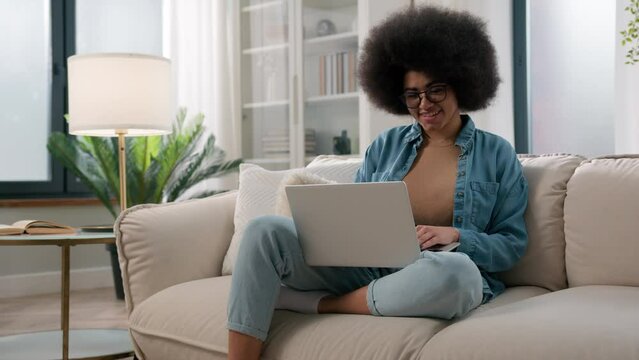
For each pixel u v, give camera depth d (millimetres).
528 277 1941
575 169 1972
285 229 1679
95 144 4195
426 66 1913
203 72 4844
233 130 4852
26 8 4652
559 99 4293
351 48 4395
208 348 1741
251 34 4832
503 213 1920
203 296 1902
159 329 1897
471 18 2059
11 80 4609
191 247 2145
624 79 3582
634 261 1759
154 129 2727
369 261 1612
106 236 2246
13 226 2355
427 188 1964
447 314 1533
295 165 4688
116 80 2646
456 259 1546
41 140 4719
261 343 1630
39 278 4559
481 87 2000
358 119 4367
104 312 3877
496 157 1968
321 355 1510
